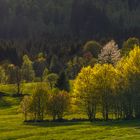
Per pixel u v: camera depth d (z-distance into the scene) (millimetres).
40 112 121750
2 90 193375
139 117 113312
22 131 98188
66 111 121000
